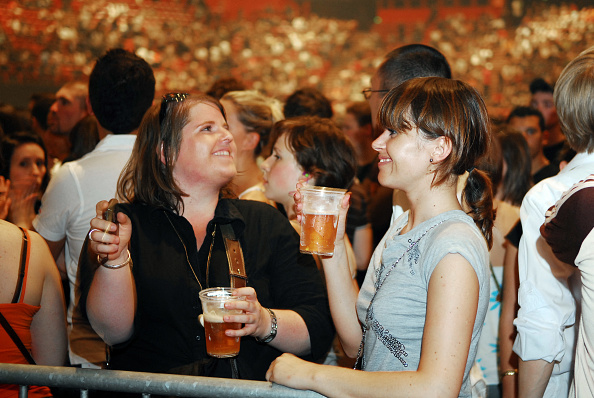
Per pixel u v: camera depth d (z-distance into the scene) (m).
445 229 1.34
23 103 7.74
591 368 1.38
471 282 1.25
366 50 8.34
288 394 1.33
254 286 1.79
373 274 1.56
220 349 1.53
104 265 1.59
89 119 3.53
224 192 2.04
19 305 1.71
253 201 1.95
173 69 8.12
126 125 2.41
